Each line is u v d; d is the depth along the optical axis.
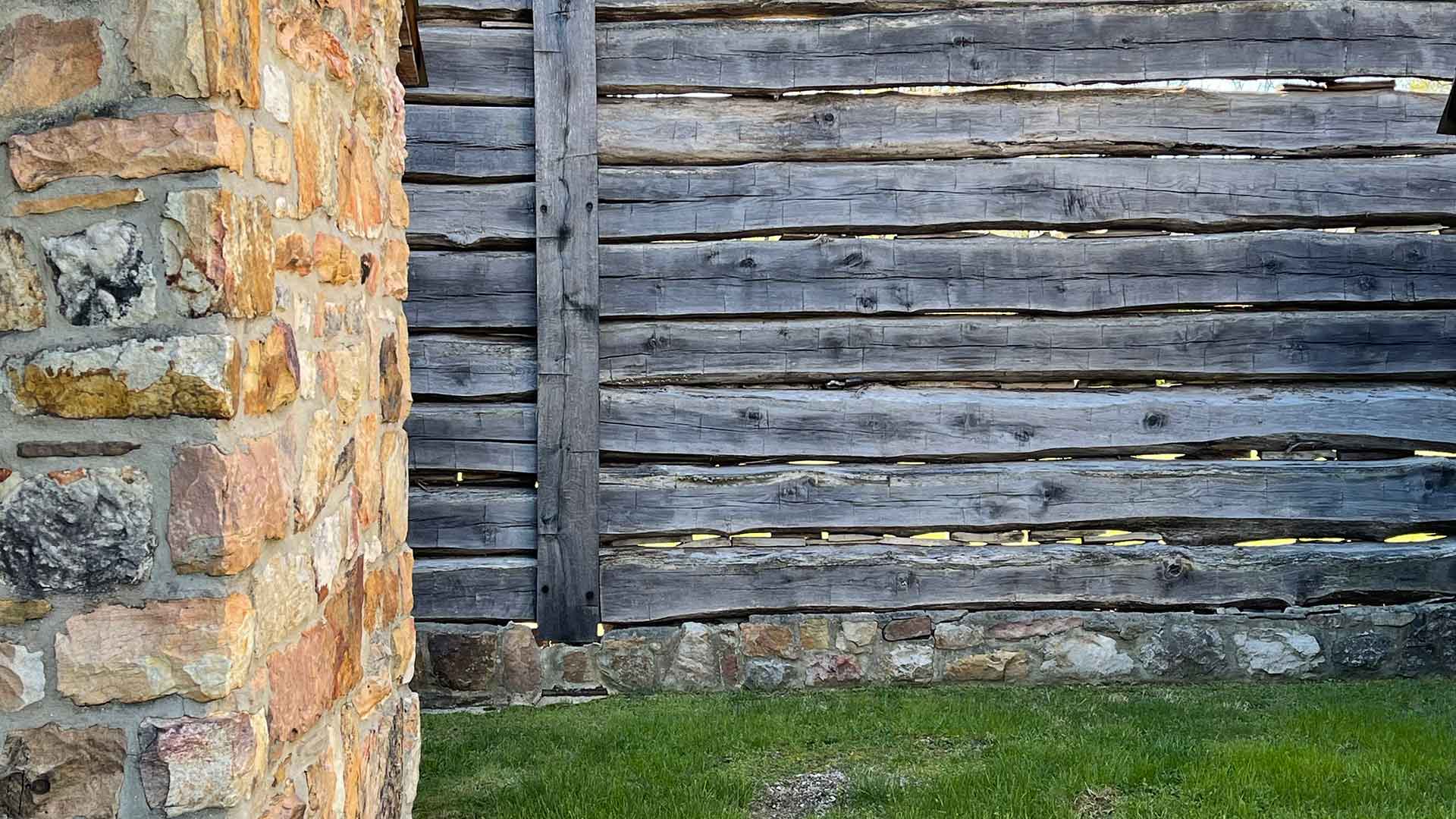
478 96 5.23
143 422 1.88
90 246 1.85
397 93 3.47
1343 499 5.37
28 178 1.84
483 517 5.35
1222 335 5.32
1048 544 5.45
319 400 2.48
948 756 4.34
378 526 3.09
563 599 5.32
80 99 1.85
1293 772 3.91
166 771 1.89
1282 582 5.39
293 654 2.23
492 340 5.34
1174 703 4.98
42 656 1.87
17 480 1.86
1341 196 5.28
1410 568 5.38
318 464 2.44
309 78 2.42
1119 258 5.29
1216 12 5.20
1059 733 4.50
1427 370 5.34
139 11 1.83
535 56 5.16
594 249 5.21
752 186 5.27
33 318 1.86
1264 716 4.73
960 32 5.21
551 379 5.26
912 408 5.33
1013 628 5.41
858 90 5.30
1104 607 5.46
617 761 4.28
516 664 5.35
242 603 1.94
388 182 3.30
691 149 5.27
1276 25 5.20
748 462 5.44
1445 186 5.27
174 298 1.87
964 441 5.36
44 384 1.85
